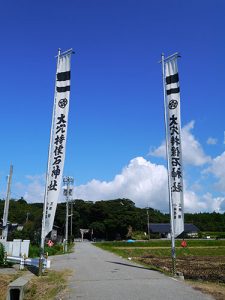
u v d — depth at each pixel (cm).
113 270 2150
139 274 1917
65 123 1964
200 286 1479
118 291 1357
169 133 2033
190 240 9419
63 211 11888
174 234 1925
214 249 6384
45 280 1678
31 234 5494
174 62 2100
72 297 1252
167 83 2095
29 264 2203
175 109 2041
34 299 1305
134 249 6222
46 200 1897
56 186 1898
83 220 12738
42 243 1869
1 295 1381
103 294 1295
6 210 4531
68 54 2045
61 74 2030
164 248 6731
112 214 12519
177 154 1992
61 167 1916
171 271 2150
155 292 1330
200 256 4672
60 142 1944
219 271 2600
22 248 2659
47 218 1878
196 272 2523
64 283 1580
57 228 9625
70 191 5969
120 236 12588
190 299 1191
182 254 5072
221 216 15738
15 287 1283
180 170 1977
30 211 10162
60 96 2005
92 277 1792
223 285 1582
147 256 4425
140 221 13038
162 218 15362
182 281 1634
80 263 2762
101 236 12625
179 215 1933
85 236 12850
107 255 4016
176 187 1964
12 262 2339
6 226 4516
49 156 1944
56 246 5656
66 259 3303
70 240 9169
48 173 1925
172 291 1348
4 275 1867
